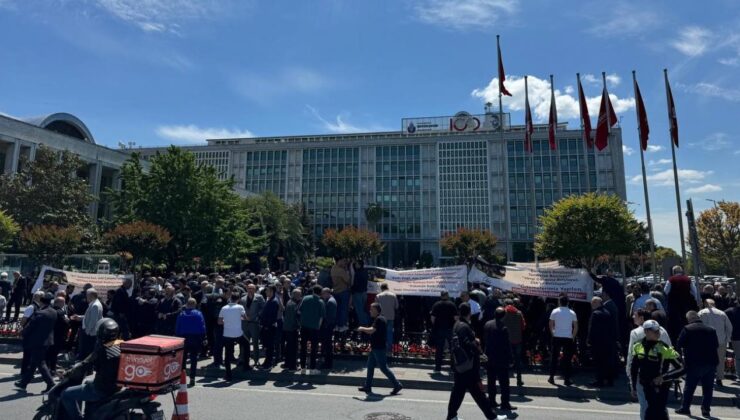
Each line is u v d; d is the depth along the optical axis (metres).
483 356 6.80
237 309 9.99
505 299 11.02
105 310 11.55
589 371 10.49
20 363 11.01
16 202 28.12
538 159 87.44
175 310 10.98
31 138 41.50
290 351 10.51
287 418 6.98
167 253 26.50
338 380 9.73
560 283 11.54
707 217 42.72
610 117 20.34
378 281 13.40
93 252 29.44
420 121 98.25
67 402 4.92
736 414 7.79
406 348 11.77
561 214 20.47
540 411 7.77
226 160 102.50
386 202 95.19
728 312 9.97
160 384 4.73
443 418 7.15
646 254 55.03
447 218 91.19
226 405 7.72
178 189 27.44
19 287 16.30
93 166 48.19
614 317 9.55
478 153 91.69
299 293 10.95
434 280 12.70
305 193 98.44
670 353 5.71
